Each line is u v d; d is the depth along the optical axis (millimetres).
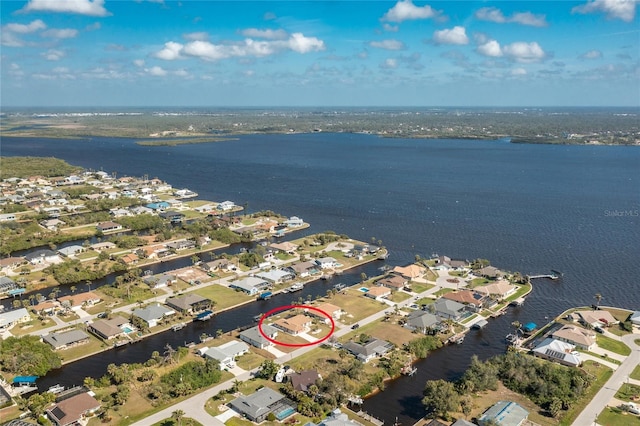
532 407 131125
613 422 123938
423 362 157000
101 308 190125
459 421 120938
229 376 145000
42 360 148250
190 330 176875
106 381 138875
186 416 124812
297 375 140125
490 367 144000
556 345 158875
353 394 135250
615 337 169875
